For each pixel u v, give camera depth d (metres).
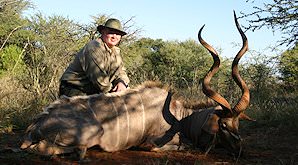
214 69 4.07
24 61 8.45
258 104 6.72
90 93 4.48
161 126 4.25
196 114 4.30
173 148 4.20
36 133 3.67
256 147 4.45
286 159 3.89
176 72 13.45
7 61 11.07
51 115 3.71
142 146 4.16
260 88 7.86
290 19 5.57
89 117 3.79
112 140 3.90
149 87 4.38
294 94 7.39
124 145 4.03
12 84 7.11
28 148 3.64
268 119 5.88
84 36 11.04
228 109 3.90
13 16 15.05
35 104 6.00
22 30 14.80
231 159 3.88
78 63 4.39
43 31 12.21
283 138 4.87
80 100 3.90
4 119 5.18
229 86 8.68
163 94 4.39
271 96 7.51
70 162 3.52
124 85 4.46
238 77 4.04
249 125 5.64
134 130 4.04
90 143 3.71
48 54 8.25
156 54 18.25
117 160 3.68
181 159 3.80
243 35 4.16
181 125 4.38
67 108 3.79
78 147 3.65
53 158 3.56
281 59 7.03
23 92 6.84
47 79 7.61
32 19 14.20
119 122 3.94
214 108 4.18
